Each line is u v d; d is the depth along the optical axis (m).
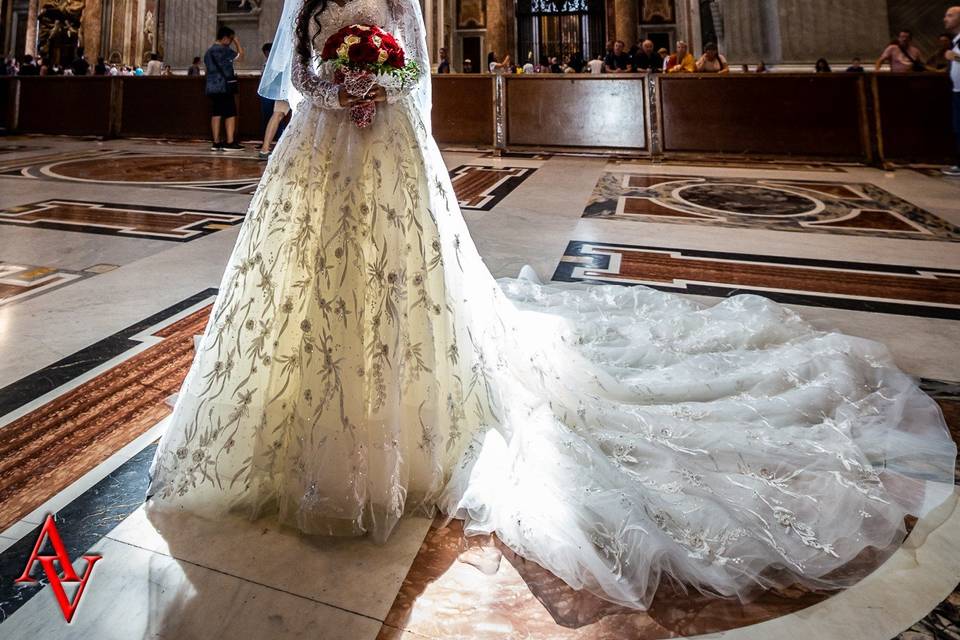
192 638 0.90
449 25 17.66
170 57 14.59
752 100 7.44
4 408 1.58
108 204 4.44
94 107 9.51
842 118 7.24
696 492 1.19
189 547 1.09
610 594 0.98
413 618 0.95
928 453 1.38
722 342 1.99
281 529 1.15
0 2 16.02
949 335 2.17
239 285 1.21
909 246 3.47
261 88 1.42
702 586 1.00
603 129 7.83
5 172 5.85
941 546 1.10
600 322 2.10
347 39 1.15
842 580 1.02
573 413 1.46
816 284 2.81
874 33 10.05
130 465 1.35
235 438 1.16
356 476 1.09
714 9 13.70
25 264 2.90
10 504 1.21
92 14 15.77
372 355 1.12
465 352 1.26
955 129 6.24
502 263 3.11
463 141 8.23
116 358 1.91
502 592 1.00
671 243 3.56
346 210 1.14
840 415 1.51
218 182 5.59
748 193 5.25
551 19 20.11
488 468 1.18
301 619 0.94
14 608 0.95
